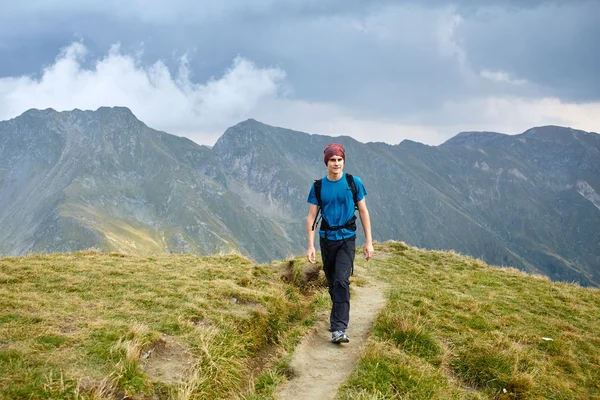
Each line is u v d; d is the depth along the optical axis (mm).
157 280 10164
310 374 6539
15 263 10445
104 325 7102
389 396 5695
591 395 7172
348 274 7734
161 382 6086
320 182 7777
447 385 6438
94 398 5277
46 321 6992
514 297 12109
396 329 7879
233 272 11867
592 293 13625
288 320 9758
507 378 6926
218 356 7043
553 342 8820
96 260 11812
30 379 5340
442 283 13359
